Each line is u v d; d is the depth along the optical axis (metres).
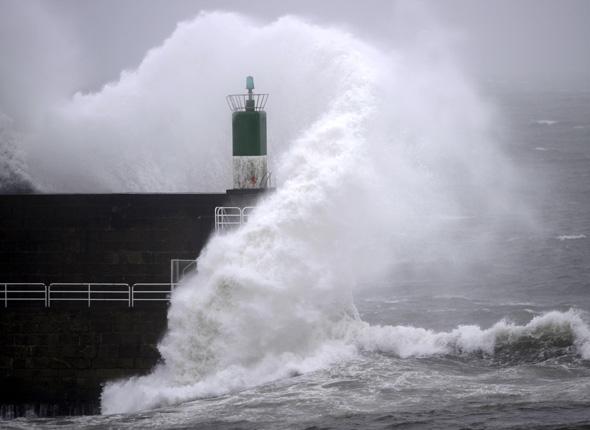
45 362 66.81
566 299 119.12
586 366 64.12
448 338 68.06
